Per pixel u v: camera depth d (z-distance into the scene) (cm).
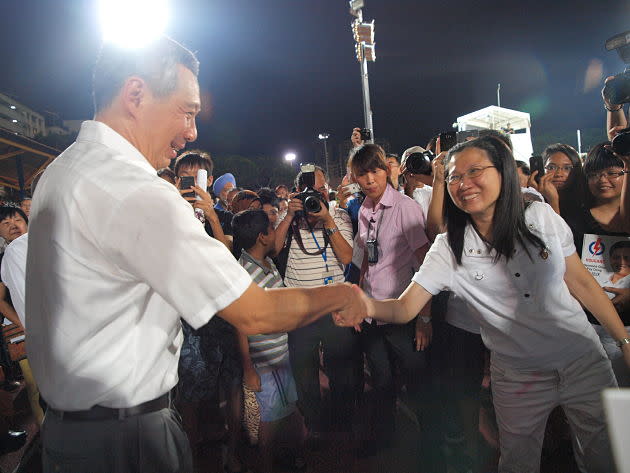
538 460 195
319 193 307
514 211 167
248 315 115
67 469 122
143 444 123
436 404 269
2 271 260
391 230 279
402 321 190
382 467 281
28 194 1451
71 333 114
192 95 134
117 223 108
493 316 183
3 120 5081
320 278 314
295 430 315
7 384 433
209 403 349
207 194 311
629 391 52
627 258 240
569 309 176
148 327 123
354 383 310
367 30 962
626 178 228
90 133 124
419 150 331
